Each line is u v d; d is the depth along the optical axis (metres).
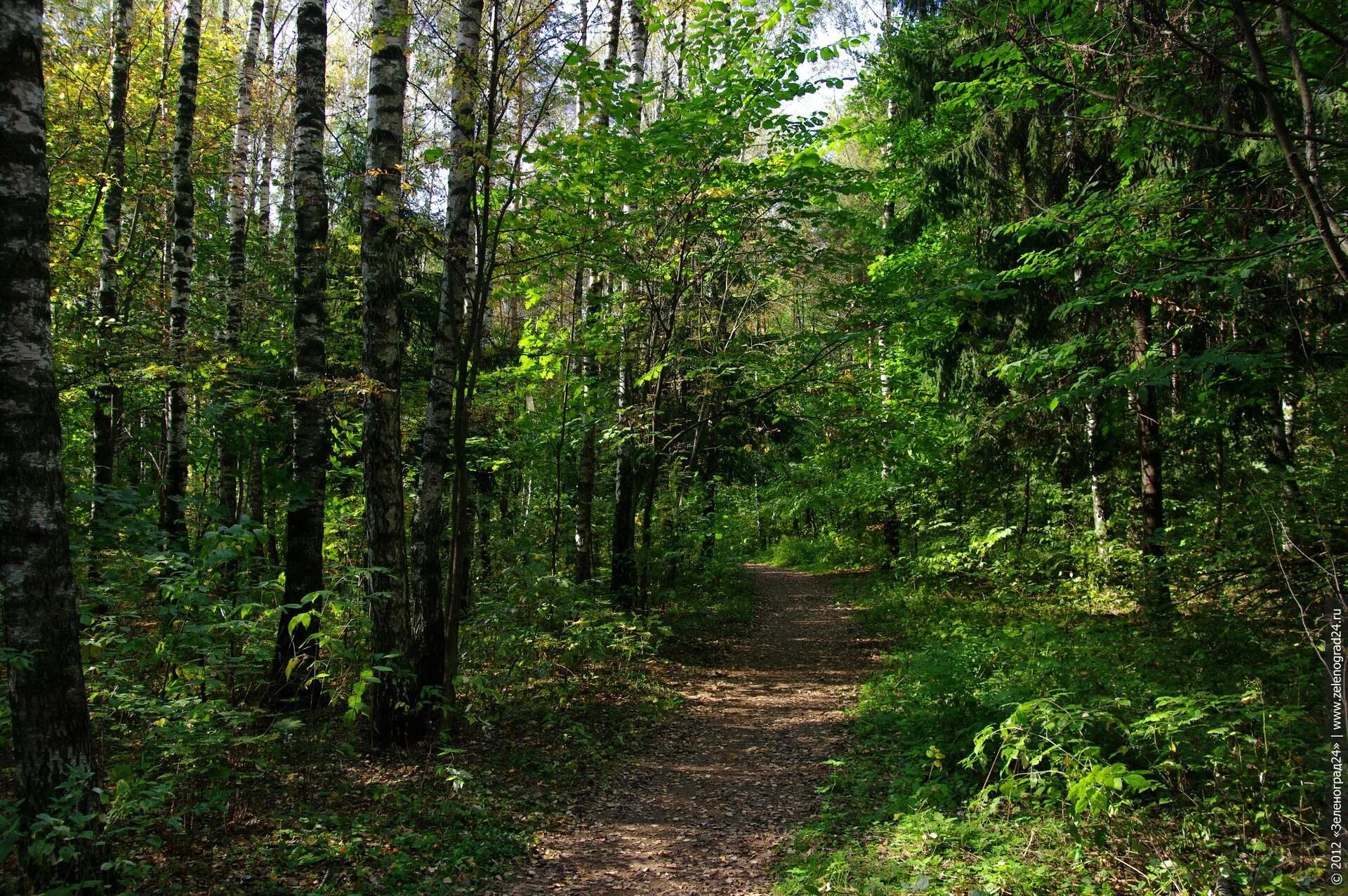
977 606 12.64
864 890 4.30
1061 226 7.82
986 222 12.30
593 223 8.36
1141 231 7.09
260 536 5.76
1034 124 10.55
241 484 14.31
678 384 12.84
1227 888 3.68
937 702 7.32
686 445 13.71
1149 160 9.08
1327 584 5.18
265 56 17.00
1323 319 7.46
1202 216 6.71
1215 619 8.05
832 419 12.12
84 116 10.76
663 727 8.66
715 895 4.80
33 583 3.85
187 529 10.02
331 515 12.25
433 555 7.45
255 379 10.55
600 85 7.05
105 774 5.09
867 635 13.65
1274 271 6.66
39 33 3.95
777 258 11.14
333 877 4.71
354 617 7.48
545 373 12.41
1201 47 3.64
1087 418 12.43
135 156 12.36
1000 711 6.38
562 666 9.95
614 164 9.55
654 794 6.74
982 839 4.66
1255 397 8.02
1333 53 4.88
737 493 25.75
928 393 15.85
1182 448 12.10
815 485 18.25
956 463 14.89
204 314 12.44
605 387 12.87
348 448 11.76
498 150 6.75
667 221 10.82
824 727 8.44
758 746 7.99
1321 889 3.54
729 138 9.78
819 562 25.69
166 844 4.91
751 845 5.56
